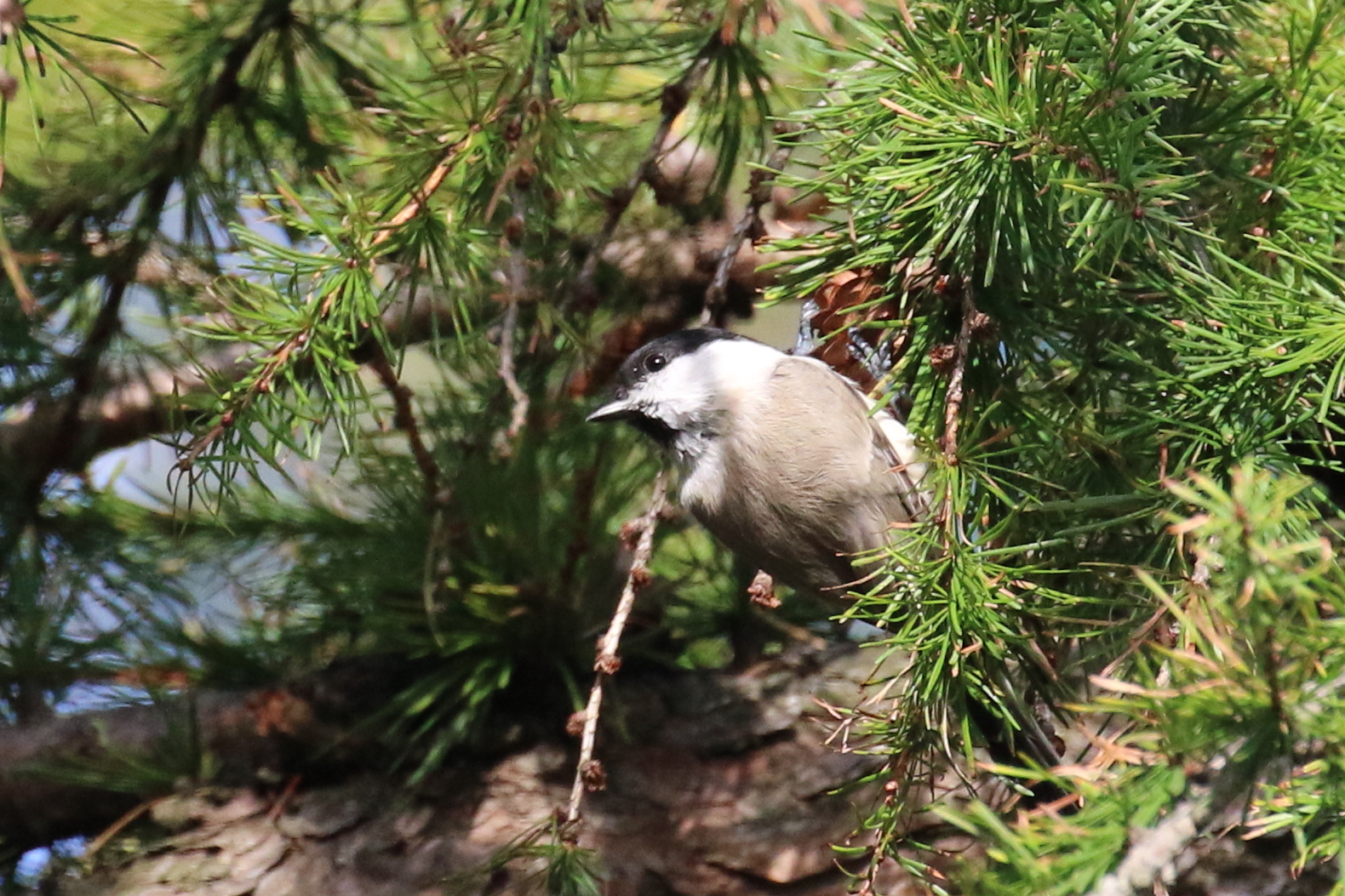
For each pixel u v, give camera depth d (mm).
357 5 5715
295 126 5859
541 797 6059
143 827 6109
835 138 4523
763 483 5652
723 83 5523
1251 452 4105
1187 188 4430
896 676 4160
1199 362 4270
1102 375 4633
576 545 5879
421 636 5867
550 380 6281
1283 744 2840
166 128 5668
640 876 5883
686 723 6246
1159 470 4277
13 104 5676
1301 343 4059
